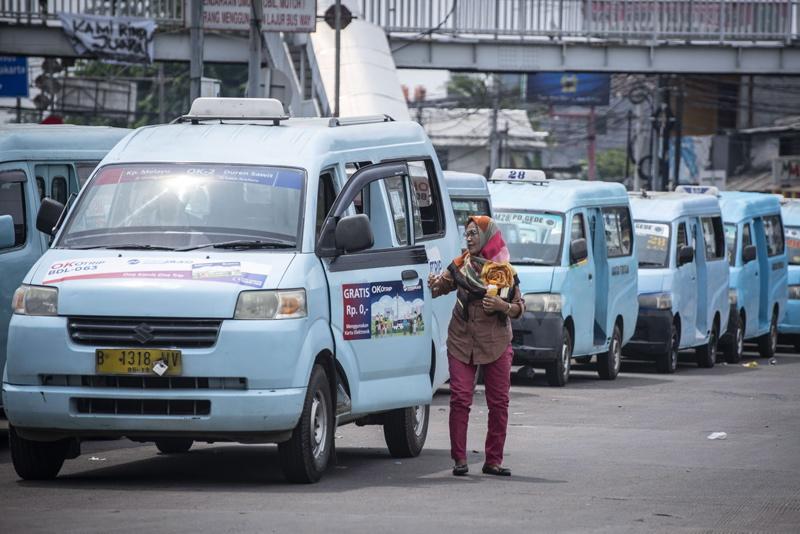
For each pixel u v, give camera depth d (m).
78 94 134.50
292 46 83.62
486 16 96.25
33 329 20.45
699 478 23.19
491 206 43.44
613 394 40.34
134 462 24.64
